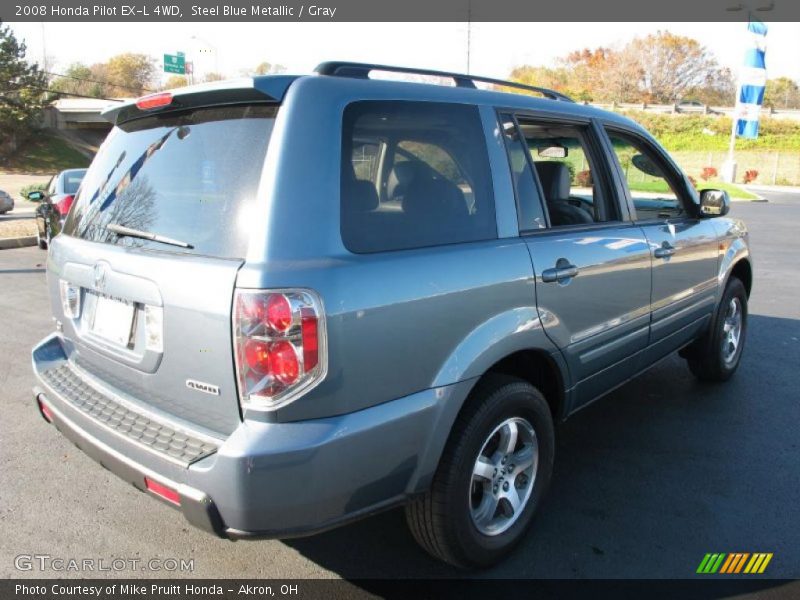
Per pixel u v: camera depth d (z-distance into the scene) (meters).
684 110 64.88
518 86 3.36
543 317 2.91
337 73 2.60
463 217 2.69
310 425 2.13
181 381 2.30
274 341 2.07
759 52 35.06
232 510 2.09
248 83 2.26
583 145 3.54
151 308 2.36
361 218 2.34
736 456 3.90
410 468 2.41
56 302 3.08
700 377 5.11
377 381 2.27
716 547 3.00
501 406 2.70
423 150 2.62
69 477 3.61
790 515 3.27
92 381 2.79
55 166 57.03
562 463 3.81
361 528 3.19
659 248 3.80
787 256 11.82
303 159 2.23
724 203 4.27
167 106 2.66
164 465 2.22
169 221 2.44
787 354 5.86
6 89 56.53
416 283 2.37
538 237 2.98
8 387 4.89
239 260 2.15
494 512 2.86
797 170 49.53
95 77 76.38
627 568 2.86
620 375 3.72
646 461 3.83
